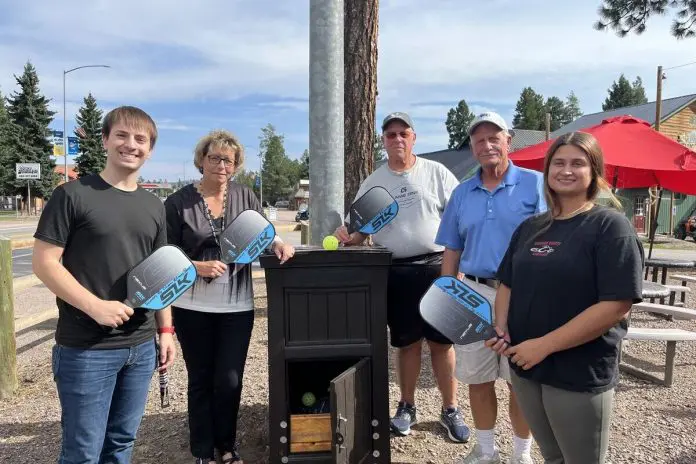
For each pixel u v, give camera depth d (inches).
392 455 121.0
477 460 110.4
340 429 86.9
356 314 97.2
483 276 108.1
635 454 120.8
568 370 75.4
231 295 108.8
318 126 119.6
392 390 159.0
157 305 82.5
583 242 75.1
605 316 71.5
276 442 97.7
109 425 88.5
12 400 156.3
